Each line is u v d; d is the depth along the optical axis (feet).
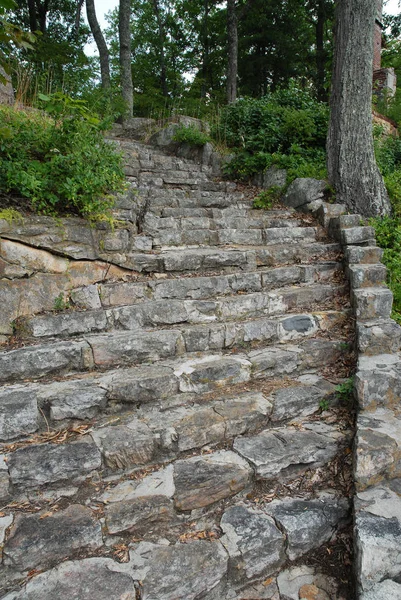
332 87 18.34
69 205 11.75
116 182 12.64
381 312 11.78
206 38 70.59
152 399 8.82
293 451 8.05
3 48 9.32
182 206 18.13
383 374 9.18
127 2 38.27
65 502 6.88
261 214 18.38
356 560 6.38
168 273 12.72
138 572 6.07
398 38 60.13
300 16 66.23
